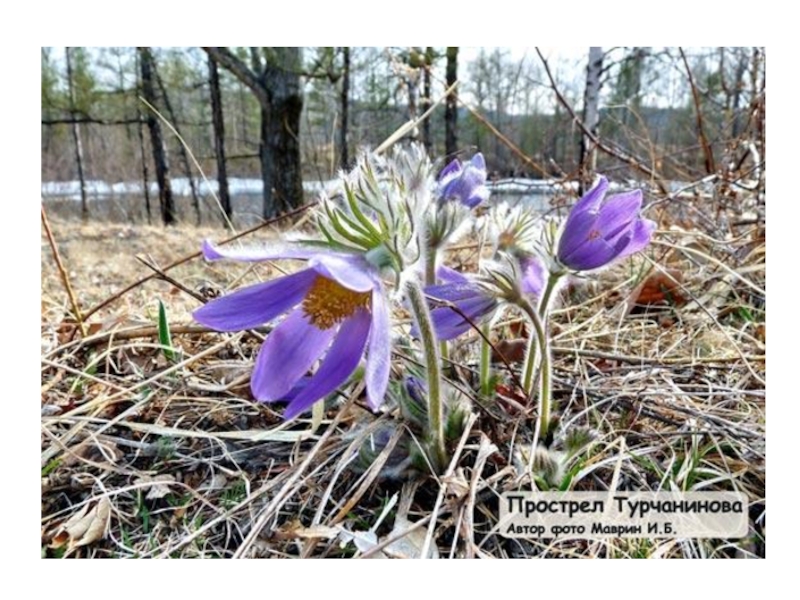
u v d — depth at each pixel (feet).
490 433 0.59
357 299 0.46
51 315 0.94
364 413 0.62
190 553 0.51
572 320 0.90
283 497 0.53
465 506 0.52
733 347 0.80
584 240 0.55
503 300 0.57
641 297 0.95
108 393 0.69
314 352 0.46
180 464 0.60
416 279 0.50
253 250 0.44
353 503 0.52
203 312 0.45
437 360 0.52
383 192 0.47
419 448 0.54
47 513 0.54
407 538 0.51
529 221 0.67
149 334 0.80
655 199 1.31
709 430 0.61
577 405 0.67
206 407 0.67
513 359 0.75
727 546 0.52
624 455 0.59
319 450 0.58
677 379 0.73
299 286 0.47
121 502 0.56
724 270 0.95
